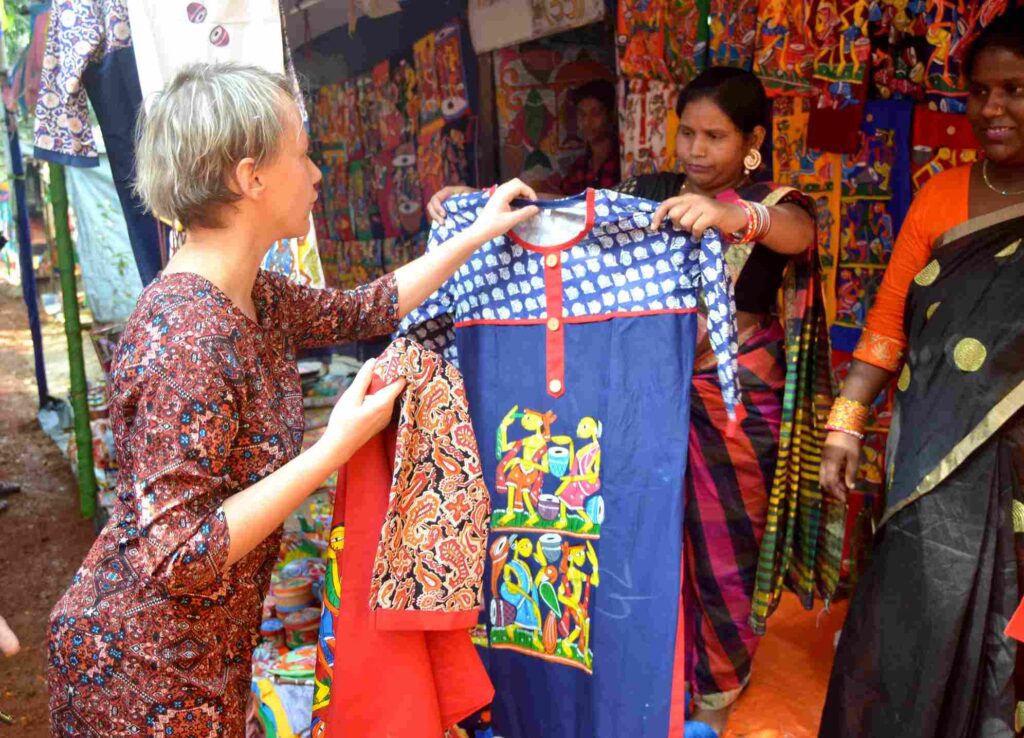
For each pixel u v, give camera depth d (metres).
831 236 3.27
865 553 2.74
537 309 2.13
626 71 3.45
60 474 5.70
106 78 2.52
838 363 3.36
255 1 2.33
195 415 1.29
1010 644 1.91
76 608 1.42
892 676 2.03
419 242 5.25
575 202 2.03
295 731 2.41
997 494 1.90
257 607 1.54
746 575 2.40
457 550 1.66
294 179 1.44
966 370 1.91
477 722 2.25
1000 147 1.89
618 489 2.08
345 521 1.64
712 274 1.89
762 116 2.27
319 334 1.79
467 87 4.57
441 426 1.66
